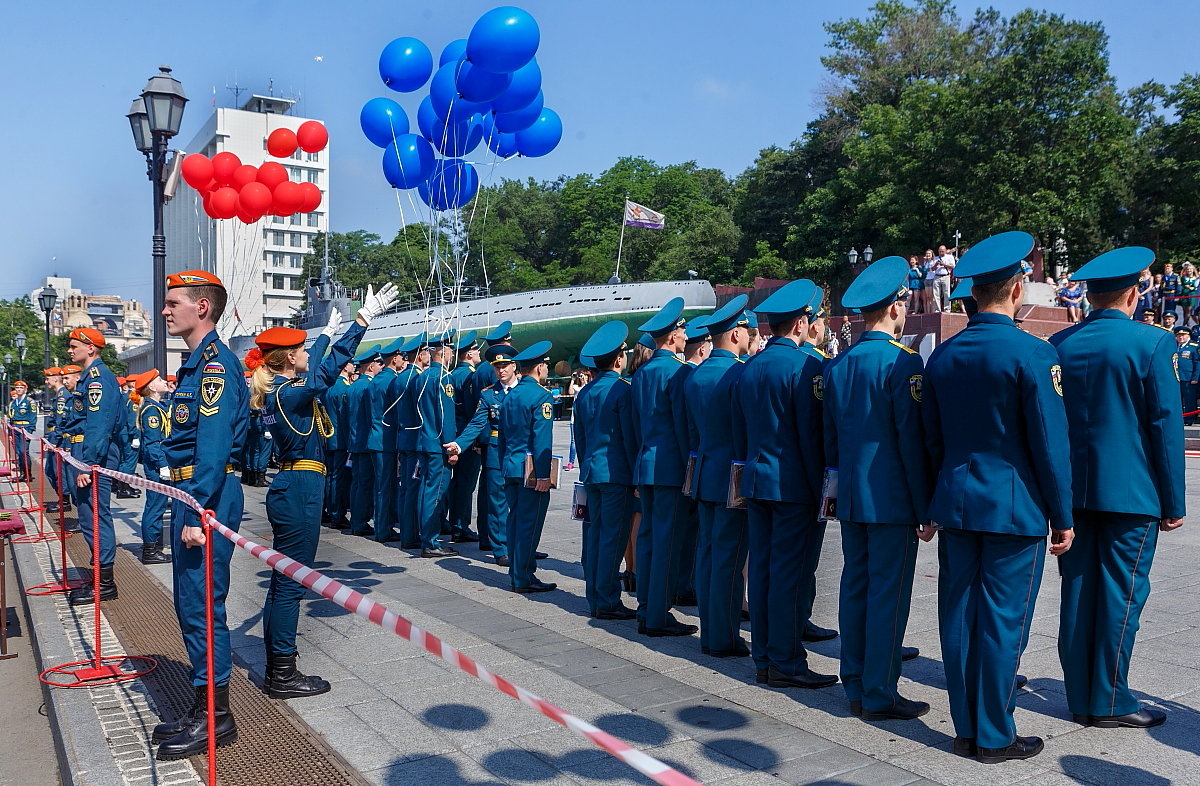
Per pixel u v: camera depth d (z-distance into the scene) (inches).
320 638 242.1
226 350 179.5
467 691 197.5
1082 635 172.2
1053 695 188.9
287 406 192.5
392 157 352.8
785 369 198.2
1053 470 151.8
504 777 153.3
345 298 1585.9
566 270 2999.5
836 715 180.4
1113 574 168.9
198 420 171.8
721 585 219.6
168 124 433.1
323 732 175.0
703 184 3189.0
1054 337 182.4
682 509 242.4
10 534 267.7
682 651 228.5
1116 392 167.2
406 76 336.8
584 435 271.3
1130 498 165.2
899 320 185.5
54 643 245.9
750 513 205.9
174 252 2928.2
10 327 3900.1
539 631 248.5
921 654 219.1
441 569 340.5
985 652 155.6
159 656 230.7
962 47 1973.4
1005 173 1430.9
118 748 171.3
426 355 381.4
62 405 445.1
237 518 177.8
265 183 459.8
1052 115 1418.6
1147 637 224.1
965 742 158.4
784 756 159.2
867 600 179.0
